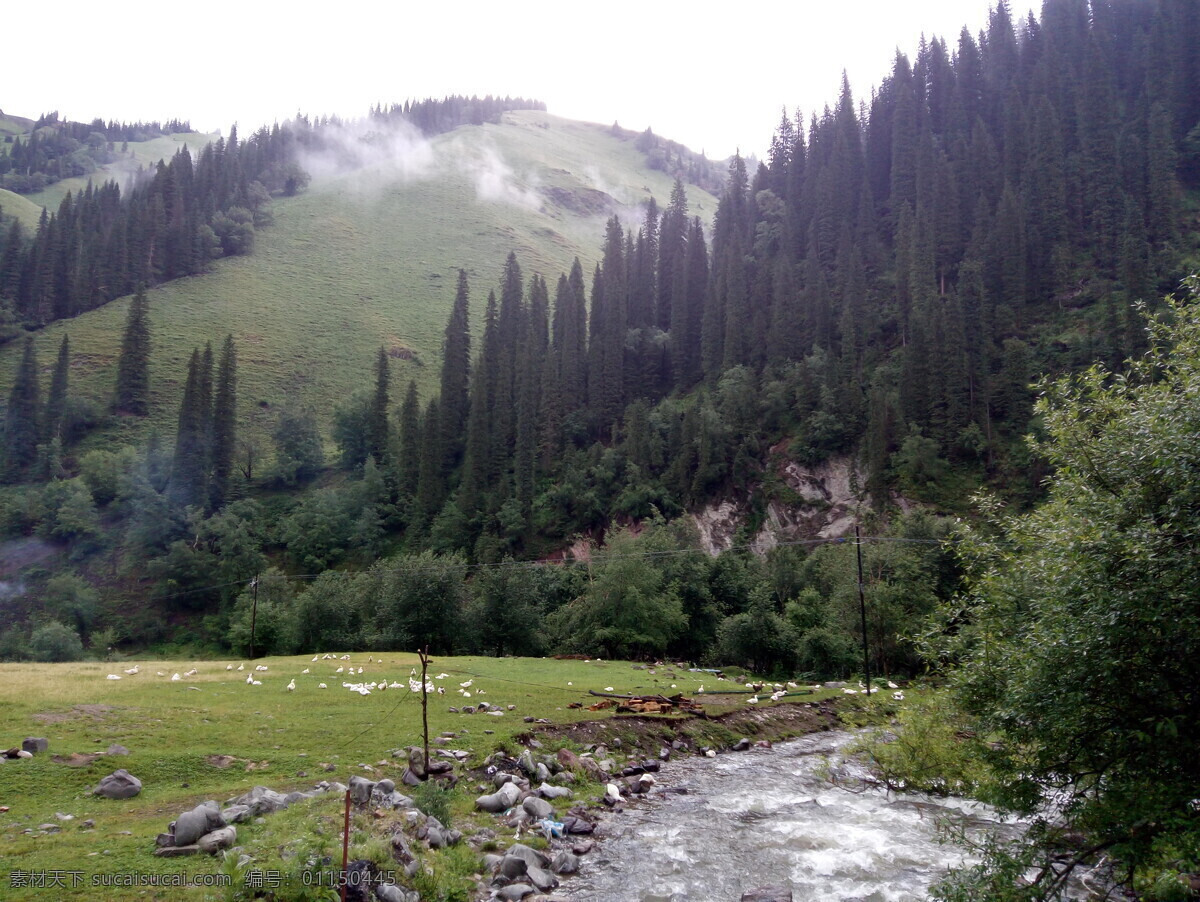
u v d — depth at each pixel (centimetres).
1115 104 15025
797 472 11462
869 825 2348
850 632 6550
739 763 3234
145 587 12356
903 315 12788
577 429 14938
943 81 17175
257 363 19262
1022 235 12138
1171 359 1514
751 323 14875
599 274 18150
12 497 14012
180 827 1562
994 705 1614
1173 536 1299
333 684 3734
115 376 17425
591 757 2909
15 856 1462
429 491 14262
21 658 9531
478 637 6969
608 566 7319
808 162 17475
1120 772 1400
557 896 1736
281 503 15175
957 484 9731
